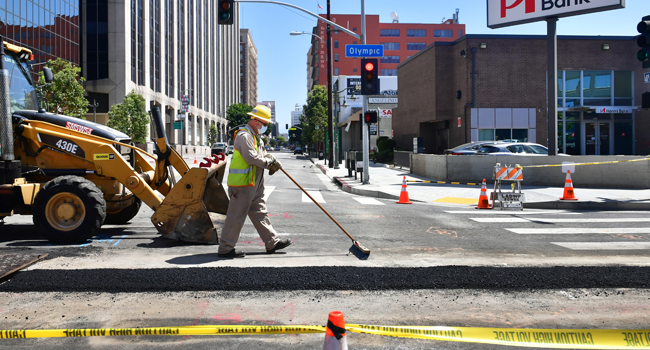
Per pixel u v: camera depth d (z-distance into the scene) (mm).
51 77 7371
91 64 41219
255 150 5336
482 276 4609
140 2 45562
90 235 6004
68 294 4109
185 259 5273
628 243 6543
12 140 6113
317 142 61812
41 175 6531
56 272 4555
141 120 38500
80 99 28453
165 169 7023
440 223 8258
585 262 5320
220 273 4594
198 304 3906
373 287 4344
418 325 3510
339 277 4535
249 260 5262
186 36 61500
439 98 27062
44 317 3586
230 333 3291
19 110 6797
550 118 16859
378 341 3207
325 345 2236
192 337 3242
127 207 7602
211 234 5996
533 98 25219
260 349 3049
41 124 6574
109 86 41312
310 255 5598
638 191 13273
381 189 14594
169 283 4293
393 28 95125
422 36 95562
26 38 33562
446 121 27953
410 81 31812
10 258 5125
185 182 6000
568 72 25672
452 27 95625
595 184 14547
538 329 3373
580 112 25719
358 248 5473
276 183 17188
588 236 7074
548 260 5434
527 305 3951
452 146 27141
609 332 3326
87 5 41125
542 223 8320
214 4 82688
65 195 5941
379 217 8922
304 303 3959
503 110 25141
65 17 38625
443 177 17156
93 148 6398
